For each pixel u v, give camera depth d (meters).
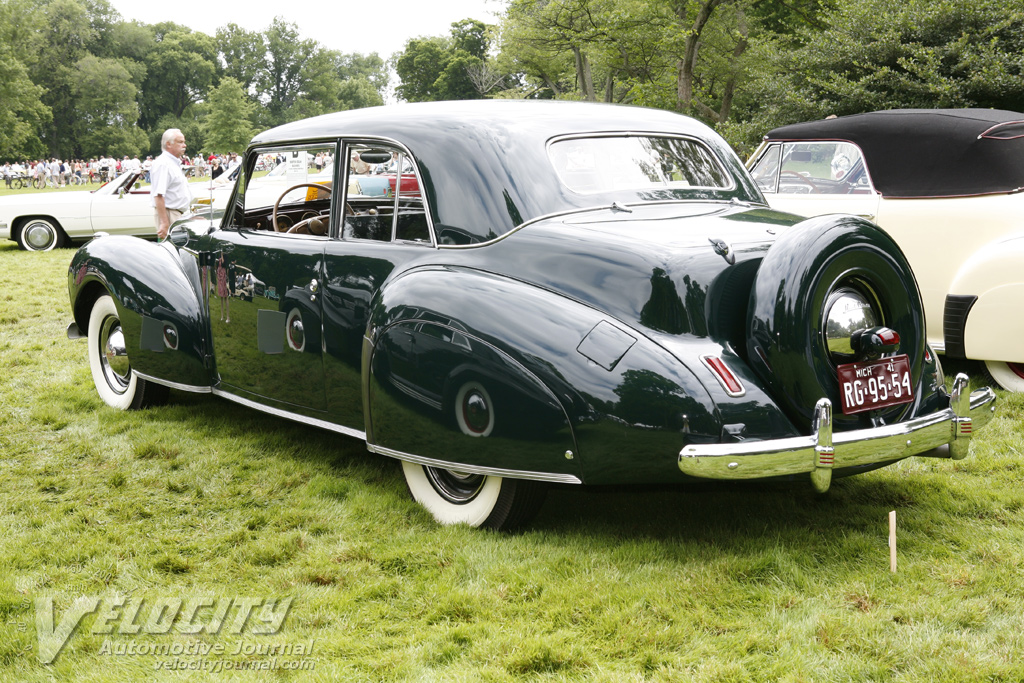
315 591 2.89
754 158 6.68
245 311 4.18
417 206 3.48
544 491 3.16
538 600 2.74
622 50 22.42
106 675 2.38
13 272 10.70
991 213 5.15
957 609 2.61
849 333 2.92
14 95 69.75
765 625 2.56
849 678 2.29
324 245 3.78
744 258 3.01
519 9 22.14
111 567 3.07
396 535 3.31
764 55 17.34
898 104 12.78
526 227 3.19
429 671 2.35
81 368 6.01
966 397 3.18
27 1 74.56
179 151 7.75
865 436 2.87
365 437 3.54
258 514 3.56
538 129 3.49
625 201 3.46
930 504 3.55
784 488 3.56
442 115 3.57
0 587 2.90
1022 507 3.50
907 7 13.27
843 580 2.85
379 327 3.28
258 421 4.84
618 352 2.80
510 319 2.95
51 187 49.66
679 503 3.59
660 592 2.75
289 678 2.36
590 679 2.30
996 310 4.97
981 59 12.12
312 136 4.00
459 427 3.07
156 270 4.64
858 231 2.96
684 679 2.29
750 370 2.85
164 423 4.79
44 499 3.77
